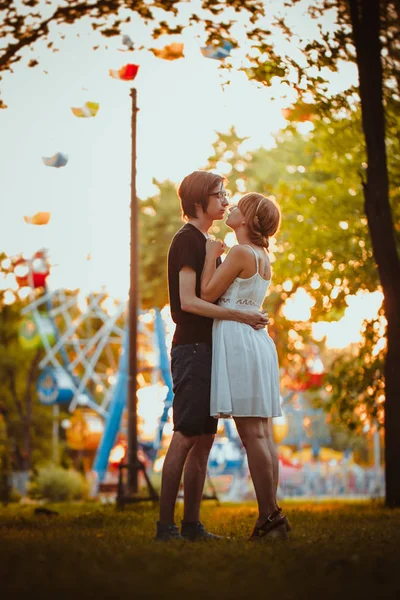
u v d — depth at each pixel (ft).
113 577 13.91
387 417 45.50
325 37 42.52
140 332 127.95
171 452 23.03
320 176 88.43
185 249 23.49
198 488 24.27
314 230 72.13
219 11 41.65
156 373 116.98
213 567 15.52
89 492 113.50
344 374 73.00
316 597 12.64
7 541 21.98
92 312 144.77
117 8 41.52
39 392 134.62
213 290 23.25
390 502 45.47
